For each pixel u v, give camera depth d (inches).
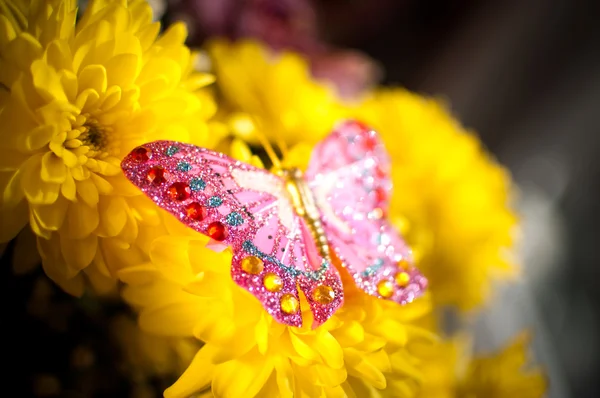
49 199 10.5
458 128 14.8
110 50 10.8
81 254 10.7
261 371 10.8
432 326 12.7
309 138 13.3
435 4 25.6
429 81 27.1
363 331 11.1
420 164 14.0
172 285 10.8
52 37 10.6
